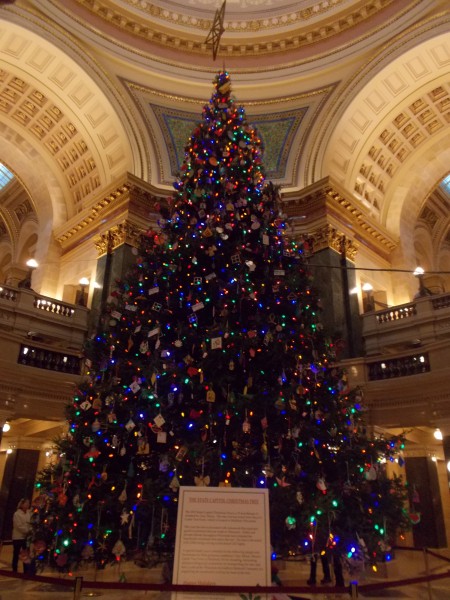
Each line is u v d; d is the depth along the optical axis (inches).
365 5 642.2
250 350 222.5
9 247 933.2
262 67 698.8
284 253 261.0
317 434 214.5
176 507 209.2
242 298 237.0
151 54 680.4
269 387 226.2
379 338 552.7
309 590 142.6
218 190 270.2
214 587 140.6
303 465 216.5
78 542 196.9
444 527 464.8
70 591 229.1
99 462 217.6
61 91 643.5
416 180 743.1
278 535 203.6
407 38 603.5
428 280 809.5
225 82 315.6
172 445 226.2
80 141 690.2
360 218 653.3
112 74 645.9
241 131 293.4
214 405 221.1
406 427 438.6
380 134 689.0
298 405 224.1
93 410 223.5
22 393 426.9
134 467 223.8
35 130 712.4
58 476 216.4
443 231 879.7
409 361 449.7
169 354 229.8
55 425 491.5
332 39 679.7
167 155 655.8
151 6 673.6
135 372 227.9
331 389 231.0
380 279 679.1
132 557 223.6
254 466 217.5
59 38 601.0
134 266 269.0
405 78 629.3
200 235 255.4
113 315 243.9
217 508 156.8
